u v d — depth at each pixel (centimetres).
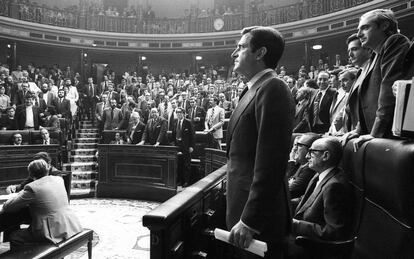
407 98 135
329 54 1686
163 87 1527
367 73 214
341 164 225
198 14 1922
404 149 126
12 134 803
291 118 143
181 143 818
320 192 222
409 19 1241
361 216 179
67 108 1141
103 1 2044
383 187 144
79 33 1769
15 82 1194
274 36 159
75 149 1109
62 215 371
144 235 559
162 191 789
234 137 155
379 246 151
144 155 814
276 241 138
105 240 535
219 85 1379
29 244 347
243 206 147
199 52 1875
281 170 136
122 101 1196
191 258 203
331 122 389
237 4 2003
